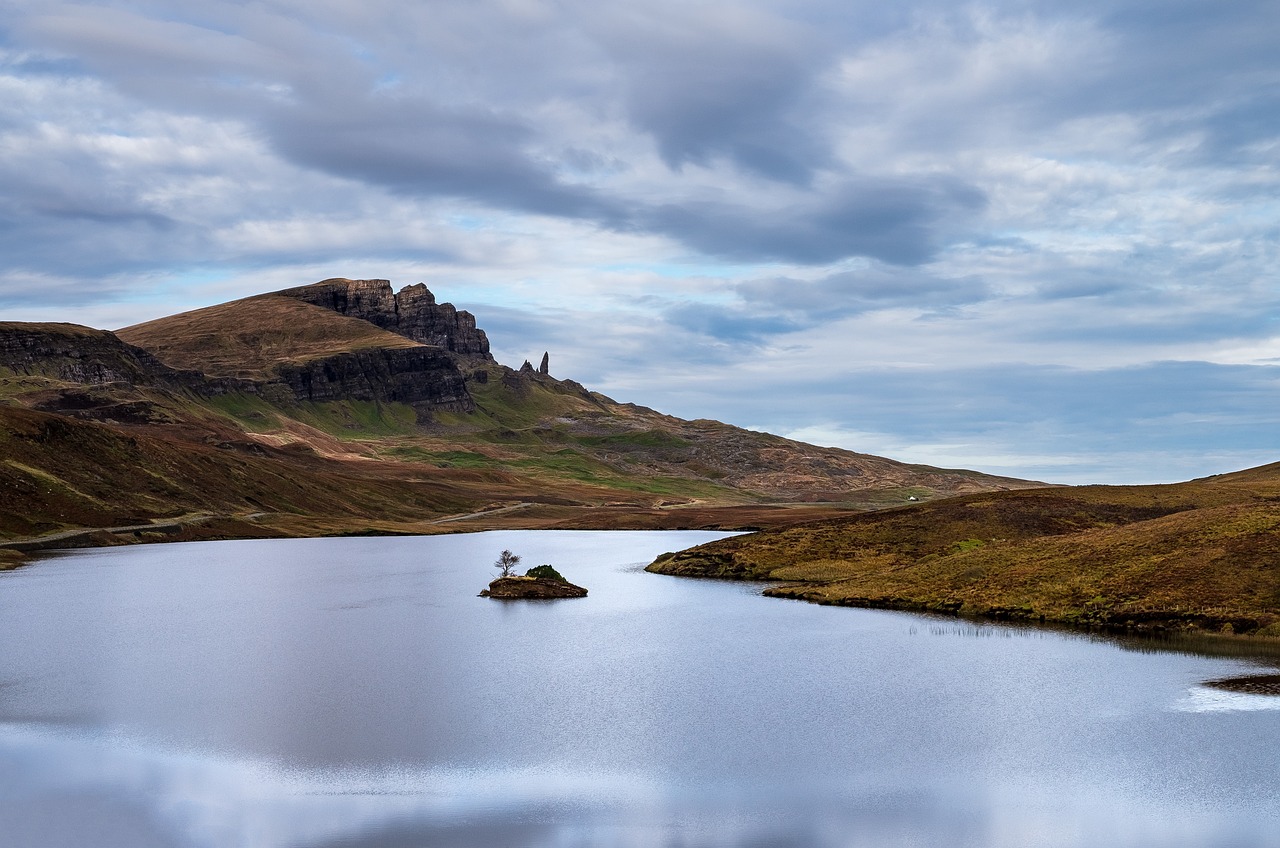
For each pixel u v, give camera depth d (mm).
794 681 60438
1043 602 83875
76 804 38406
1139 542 92812
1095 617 77875
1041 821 36406
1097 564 90188
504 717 51875
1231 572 79438
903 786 40438
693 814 37438
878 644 73000
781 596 104688
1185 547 87625
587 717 51812
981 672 61844
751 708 53562
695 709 53500
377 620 91188
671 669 64938
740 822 36656
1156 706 52312
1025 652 68062
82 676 63375
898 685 58750
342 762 43875
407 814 37438
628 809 37969
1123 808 37594
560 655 70750
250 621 90625
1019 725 49219
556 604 102250
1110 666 62312
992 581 93188
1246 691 54938
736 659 68188
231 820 36719
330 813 37500
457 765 43531
